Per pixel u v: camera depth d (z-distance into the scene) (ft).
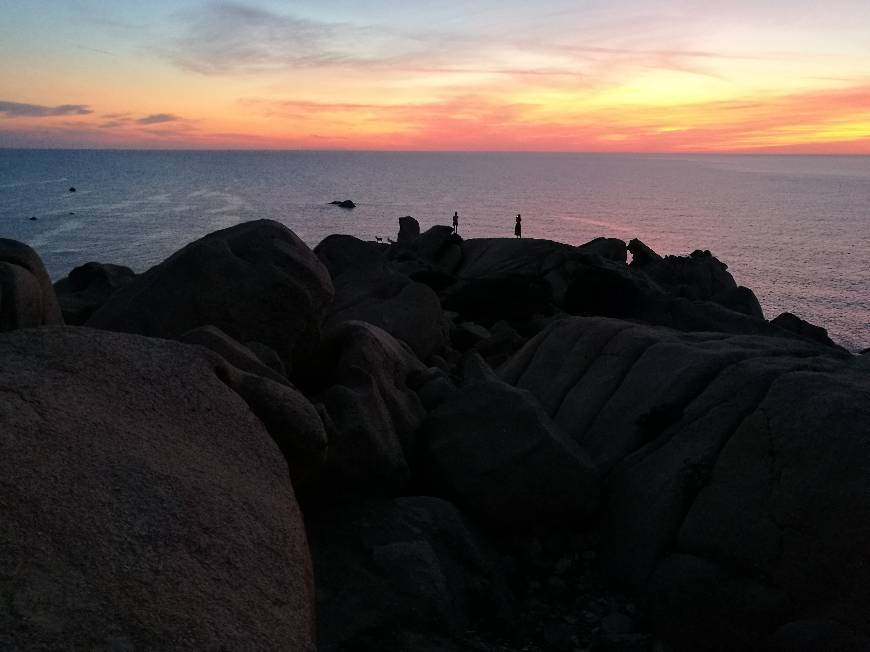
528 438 22.77
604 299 65.36
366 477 21.38
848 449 17.90
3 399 12.25
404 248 90.84
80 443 12.00
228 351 19.10
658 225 643.86
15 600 8.91
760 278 317.42
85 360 14.48
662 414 23.49
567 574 21.33
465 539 20.44
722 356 24.32
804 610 16.81
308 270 28.76
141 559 10.46
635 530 21.01
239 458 14.14
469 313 64.64
